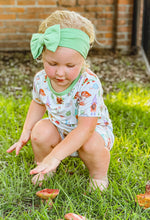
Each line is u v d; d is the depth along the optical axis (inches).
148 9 177.5
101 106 69.6
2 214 64.1
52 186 71.0
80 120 66.7
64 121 71.8
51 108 71.5
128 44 201.6
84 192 70.2
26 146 90.8
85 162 70.8
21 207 66.9
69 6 194.2
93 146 67.4
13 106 116.6
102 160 69.6
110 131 75.3
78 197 68.3
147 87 143.9
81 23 59.2
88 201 67.2
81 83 66.7
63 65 58.6
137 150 87.6
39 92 73.1
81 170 79.6
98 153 68.2
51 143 73.7
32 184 72.3
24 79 158.1
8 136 95.1
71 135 65.2
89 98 66.0
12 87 145.7
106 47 204.8
